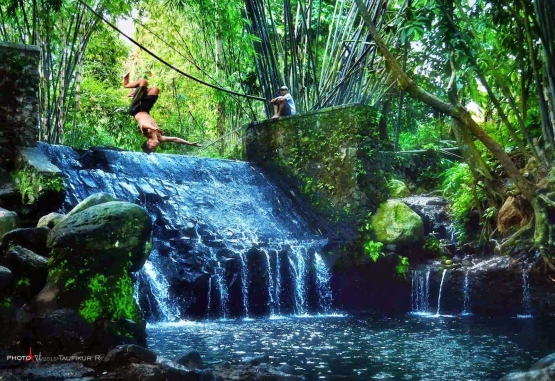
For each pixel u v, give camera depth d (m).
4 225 7.34
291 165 15.03
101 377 5.00
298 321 10.48
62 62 15.66
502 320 10.71
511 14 11.66
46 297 5.88
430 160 16.09
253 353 7.30
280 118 15.30
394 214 13.22
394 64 9.94
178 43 20.98
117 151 13.32
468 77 11.40
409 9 10.64
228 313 10.98
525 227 11.78
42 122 15.05
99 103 21.19
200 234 11.79
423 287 12.46
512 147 13.52
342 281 12.99
